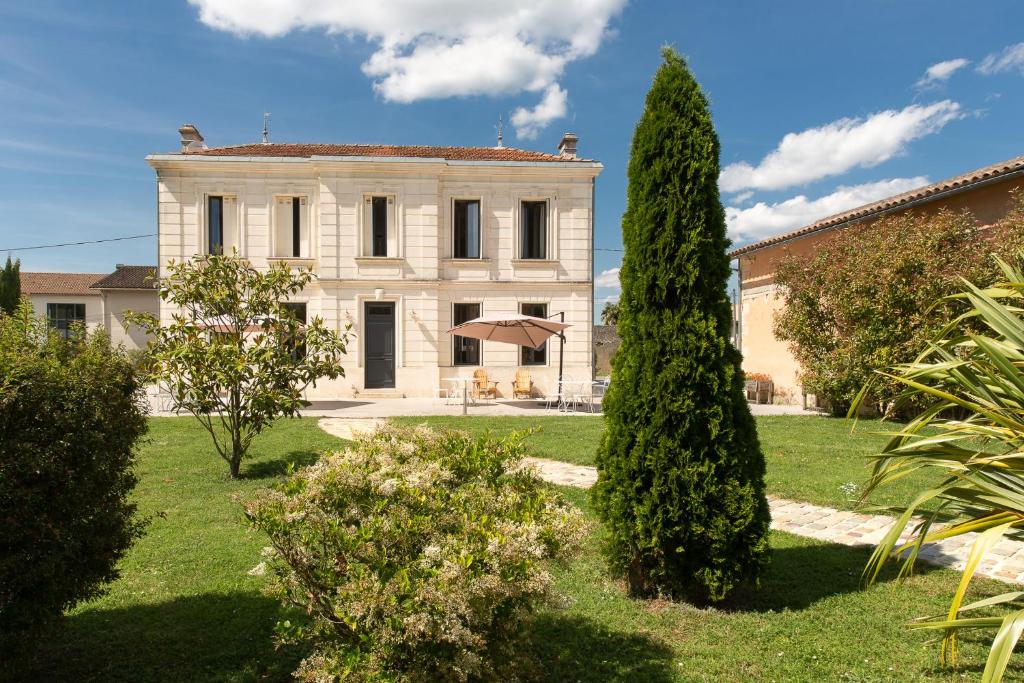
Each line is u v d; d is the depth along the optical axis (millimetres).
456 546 2699
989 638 3809
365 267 20016
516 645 3014
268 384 8352
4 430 2822
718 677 3379
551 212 20828
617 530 4418
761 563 4266
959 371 3711
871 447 10172
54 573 2920
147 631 3793
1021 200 11195
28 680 3213
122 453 3410
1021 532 3264
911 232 13039
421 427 4047
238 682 3232
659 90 4695
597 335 45844
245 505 2832
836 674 3412
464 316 20906
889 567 5125
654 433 4336
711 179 4535
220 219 19984
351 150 22266
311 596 2832
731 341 4512
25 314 3418
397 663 2471
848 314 13773
